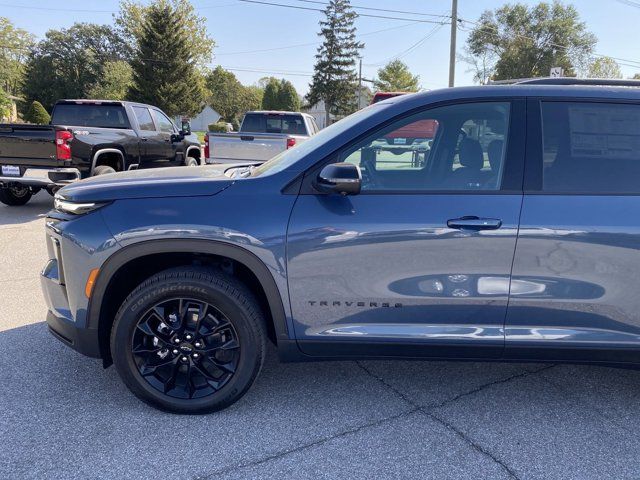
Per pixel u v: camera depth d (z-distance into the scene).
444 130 2.93
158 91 47.00
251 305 2.83
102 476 2.45
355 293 2.80
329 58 67.88
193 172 3.38
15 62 69.56
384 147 2.88
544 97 2.87
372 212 2.74
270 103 85.25
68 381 3.30
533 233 2.71
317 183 2.77
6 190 9.38
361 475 2.49
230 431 2.82
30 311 4.50
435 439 2.78
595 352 2.84
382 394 3.23
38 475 2.44
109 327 3.00
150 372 2.93
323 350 2.91
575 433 2.86
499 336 2.83
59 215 2.96
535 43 54.19
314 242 2.74
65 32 69.19
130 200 2.80
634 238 2.71
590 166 2.81
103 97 57.06
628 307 2.78
